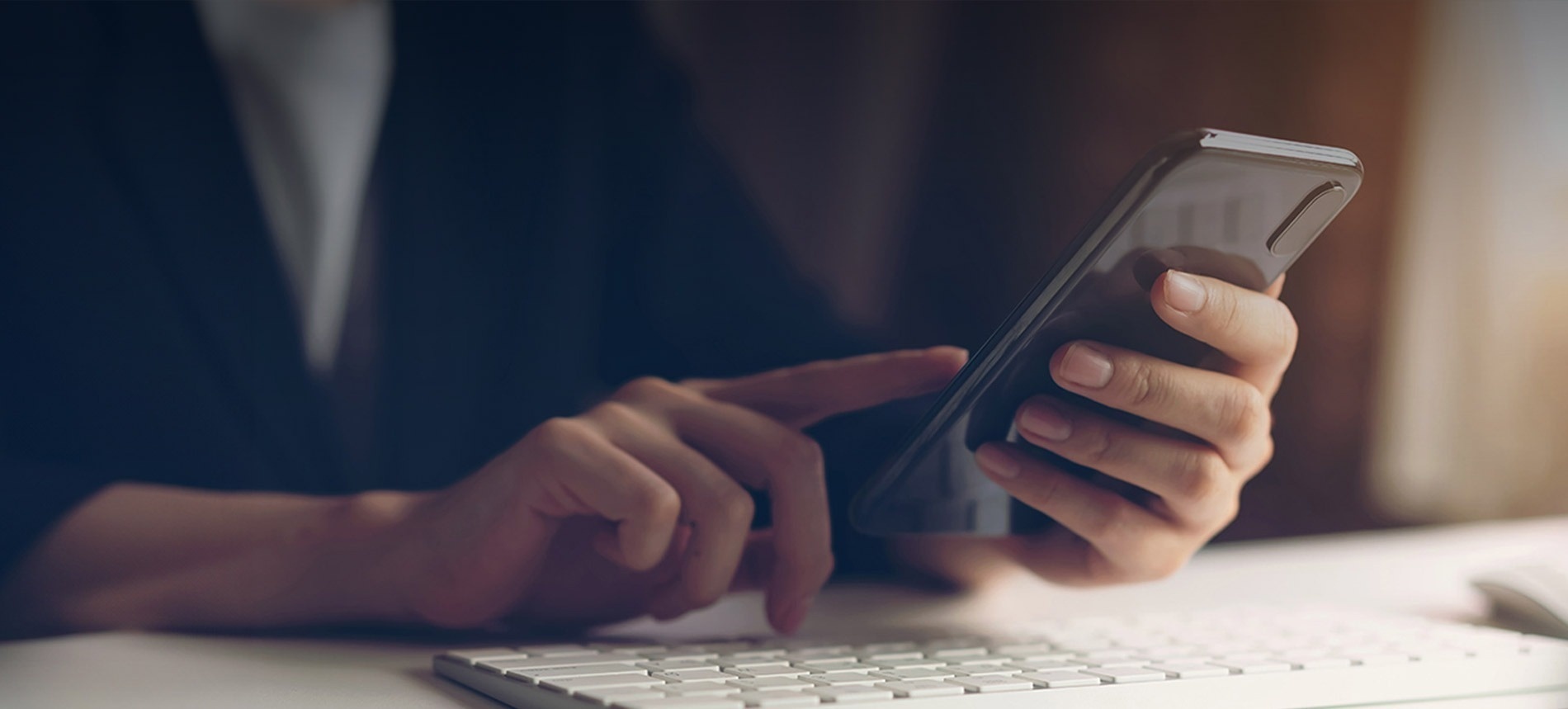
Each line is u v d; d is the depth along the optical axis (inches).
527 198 45.4
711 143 50.6
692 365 43.3
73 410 34.0
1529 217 95.9
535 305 44.5
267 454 37.5
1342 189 15.0
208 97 38.2
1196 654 16.5
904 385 23.5
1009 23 95.7
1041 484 19.8
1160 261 15.8
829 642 18.7
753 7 95.7
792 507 21.2
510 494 20.6
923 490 19.7
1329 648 17.1
